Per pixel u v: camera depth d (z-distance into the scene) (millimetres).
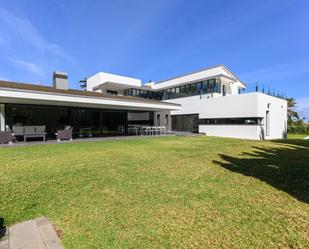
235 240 2551
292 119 33469
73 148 10078
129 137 16844
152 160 7250
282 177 5246
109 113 19438
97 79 30734
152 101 17078
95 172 5605
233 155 8430
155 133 21734
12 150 9258
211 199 3840
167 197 3936
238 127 18188
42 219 3170
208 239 2578
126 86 27078
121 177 5188
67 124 16188
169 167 6250
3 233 2766
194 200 3793
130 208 3479
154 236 2652
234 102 18562
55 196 3994
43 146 10766
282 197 3939
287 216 3172
